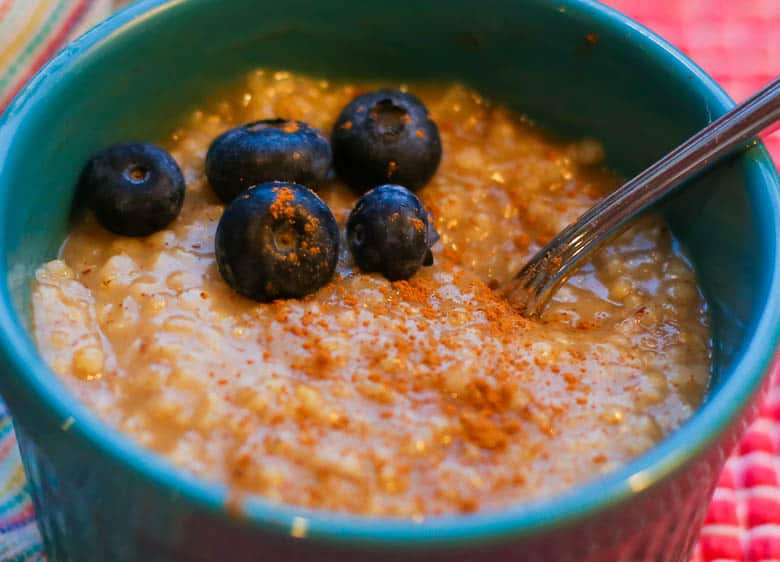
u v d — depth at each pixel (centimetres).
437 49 22
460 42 22
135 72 20
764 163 19
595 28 21
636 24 21
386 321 19
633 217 20
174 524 15
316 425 17
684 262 20
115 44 20
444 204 21
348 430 17
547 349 19
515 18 21
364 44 22
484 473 17
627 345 19
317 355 18
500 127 22
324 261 19
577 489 15
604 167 22
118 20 20
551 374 18
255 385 18
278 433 17
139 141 21
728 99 20
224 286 19
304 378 18
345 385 18
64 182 20
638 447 17
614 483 15
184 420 17
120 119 21
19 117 18
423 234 20
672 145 21
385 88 23
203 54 21
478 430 17
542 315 20
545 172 22
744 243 19
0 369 16
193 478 15
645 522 16
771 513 20
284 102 22
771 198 18
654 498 15
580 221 20
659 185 19
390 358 18
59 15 25
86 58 19
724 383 16
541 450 17
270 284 19
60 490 17
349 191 21
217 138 21
